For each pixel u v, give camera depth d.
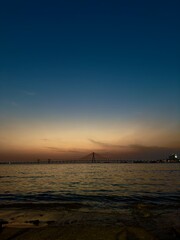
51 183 49.09
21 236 11.22
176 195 27.84
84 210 18.64
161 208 18.91
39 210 18.59
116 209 18.91
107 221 14.62
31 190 35.72
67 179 61.53
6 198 26.73
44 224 14.01
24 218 15.69
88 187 39.75
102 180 56.16
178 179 55.84
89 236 11.17
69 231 11.98
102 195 28.61
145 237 11.05
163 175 73.44
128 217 15.65
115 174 83.88
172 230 12.30
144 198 25.50
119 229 12.35
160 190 33.53
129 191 32.88
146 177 64.56
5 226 13.50
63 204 21.50
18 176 77.06
